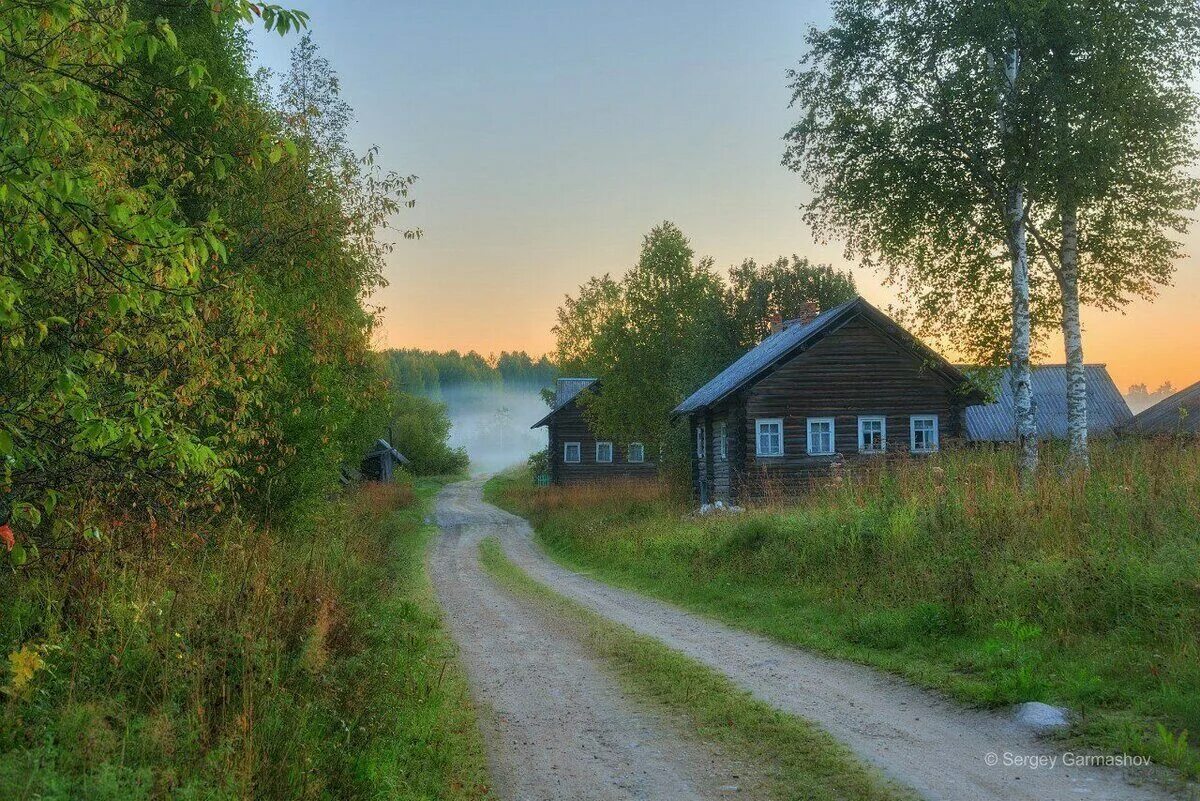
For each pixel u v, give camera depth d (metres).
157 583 6.82
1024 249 18.22
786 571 13.82
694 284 45.69
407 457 92.19
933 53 18.05
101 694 5.12
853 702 7.35
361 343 15.13
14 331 5.48
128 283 5.28
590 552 21.86
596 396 47.28
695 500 33.31
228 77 14.62
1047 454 16.31
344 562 12.79
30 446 5.72
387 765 5.78
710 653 9.75
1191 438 14.11
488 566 21.30
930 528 12.50
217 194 12.17
